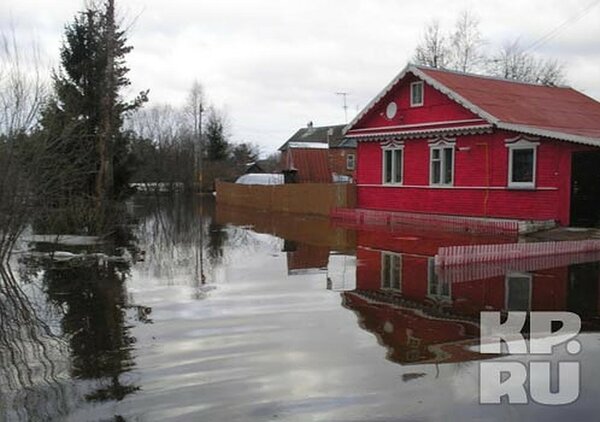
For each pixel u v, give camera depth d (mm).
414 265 12922
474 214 21562
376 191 26484
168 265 13719
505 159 20391
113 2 23641
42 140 13070
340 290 10445
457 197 22234
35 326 8109
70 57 23922
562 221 18766
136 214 32625
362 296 9883
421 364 6324
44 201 13969
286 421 4934
